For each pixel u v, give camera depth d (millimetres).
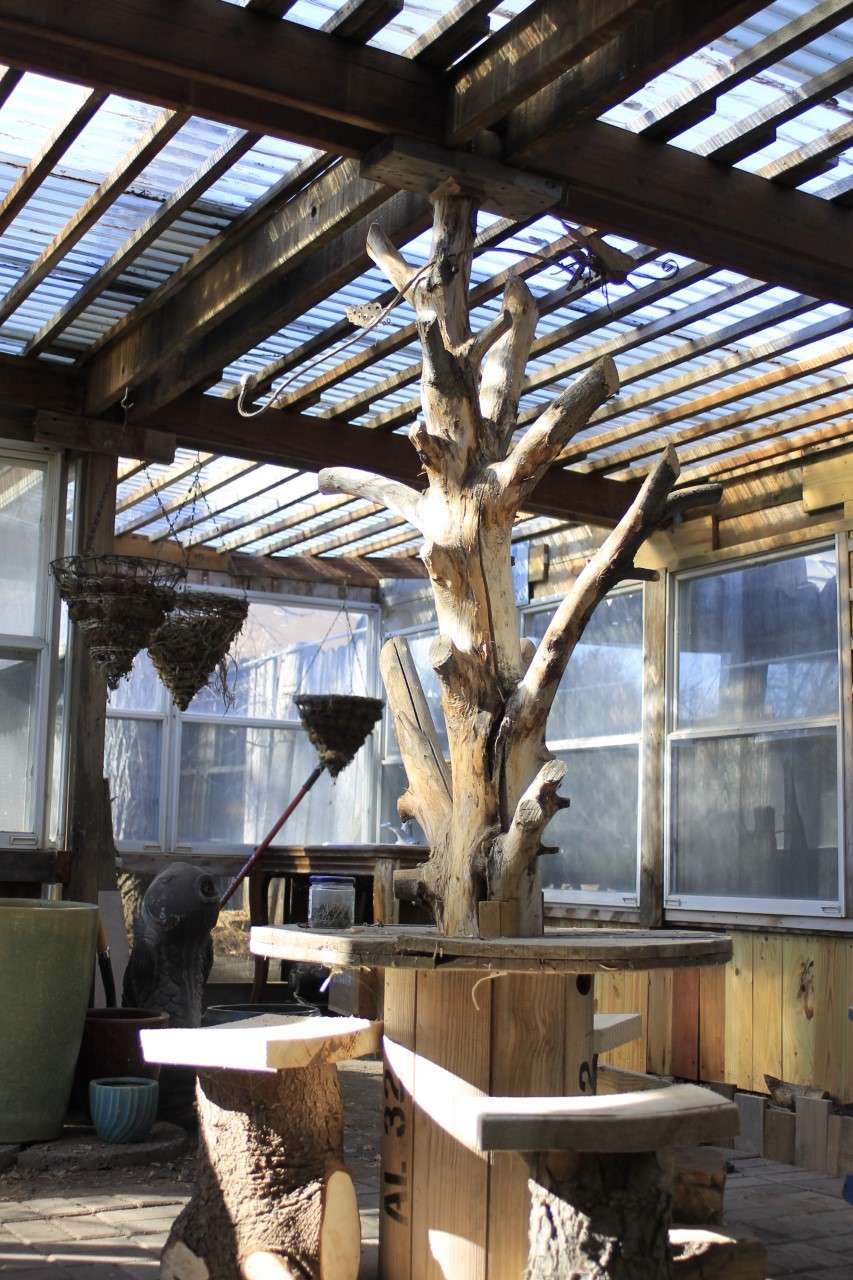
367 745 8836
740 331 4801
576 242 3838
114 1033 4742
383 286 4699
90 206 4082
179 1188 3977
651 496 2938
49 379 5480
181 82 3250
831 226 3928
